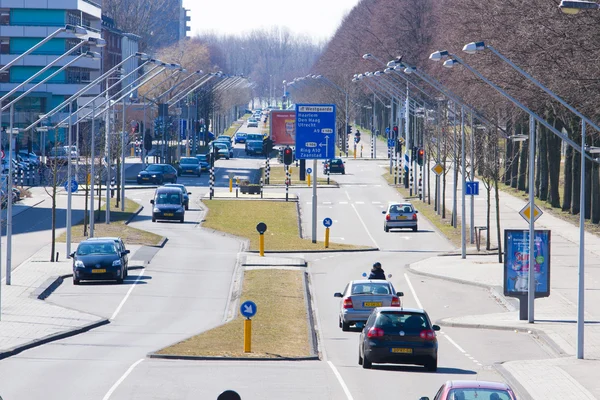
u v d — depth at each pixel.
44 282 134.50
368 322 81.44
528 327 105.38
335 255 178.38
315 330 106.69
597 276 147.50
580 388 71.75
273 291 131.50
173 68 172.88
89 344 92.94
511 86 190.75
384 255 178.88
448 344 96.19
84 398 64.31
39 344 92.56
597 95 156.38
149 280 142.75
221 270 154.62
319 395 66.44
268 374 76.19
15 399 63.81
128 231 195.75
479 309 122.31
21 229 195.38
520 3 190.88
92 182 182.38
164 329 104.06
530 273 109.06
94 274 136.00
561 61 166.25
